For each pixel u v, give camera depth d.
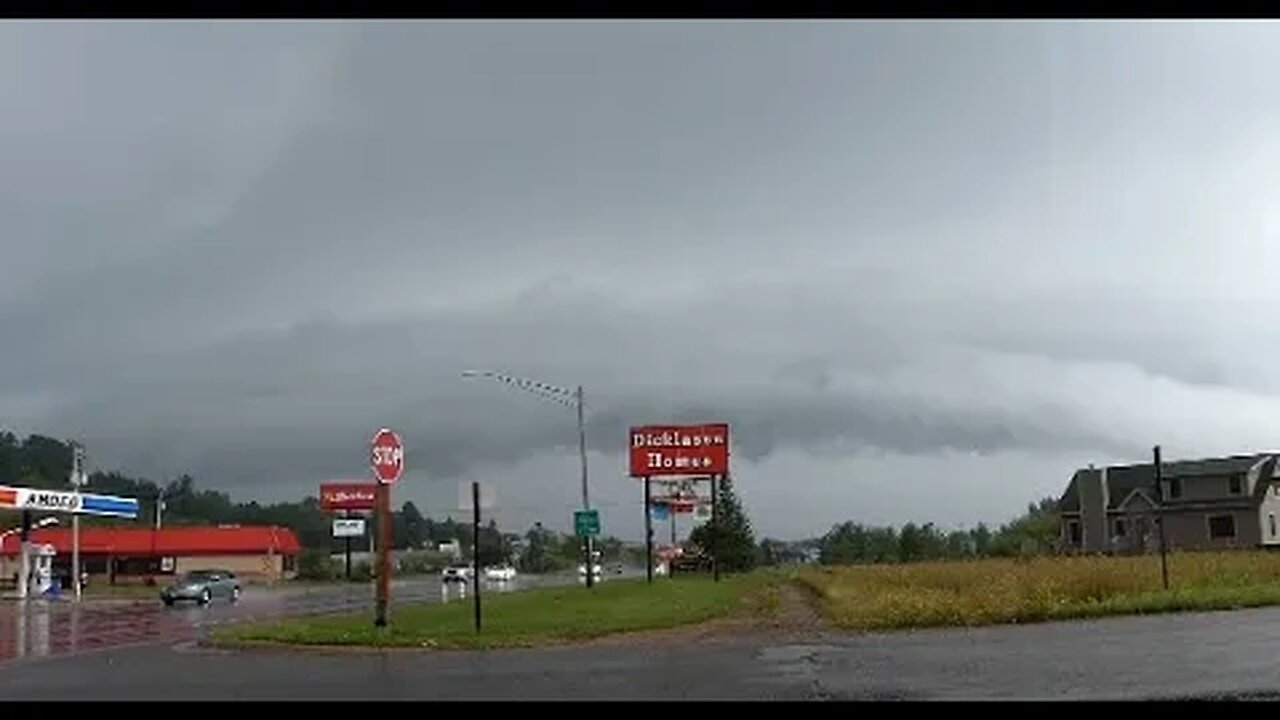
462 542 165.00
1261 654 17.17
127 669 18.56
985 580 36.38
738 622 27.81
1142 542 88.81
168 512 159.62
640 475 69.75
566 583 68.69
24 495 59.84
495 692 14.51
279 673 17.39
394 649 21.70
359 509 106.00
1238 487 84.94
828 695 13.84
